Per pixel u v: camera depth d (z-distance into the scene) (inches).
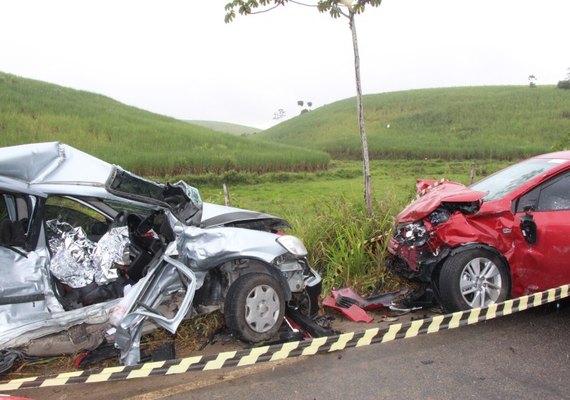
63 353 152.5
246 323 167.9
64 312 151.9
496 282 184.9
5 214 155.8
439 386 139.8
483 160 1781.5
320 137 3144.7
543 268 185.3
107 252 167.5
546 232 183.9
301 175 1270.9
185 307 153.8
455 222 186.5
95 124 1609.3
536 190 192.1
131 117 1991.9
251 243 173.2
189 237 170.6
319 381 146.2
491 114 2812.5
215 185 1103.6
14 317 145.0
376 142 2247.8
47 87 2201.0
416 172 1331.2
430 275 190.2
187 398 140.2
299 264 185.6
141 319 151.6
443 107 3164.4
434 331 160.2
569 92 3144.7
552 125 2409.0
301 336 174.7
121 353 149.9
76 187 157.1
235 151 1517.0
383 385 141.9
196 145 1569.9
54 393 147.7
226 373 154.5
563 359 152.9
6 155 149.5
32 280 149.4
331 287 225.3
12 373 159.8
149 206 168.9
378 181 717.9
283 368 155.6
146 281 157.0
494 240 184.2
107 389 148.6
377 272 235.9
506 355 156.9
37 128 1409.9
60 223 175.0
